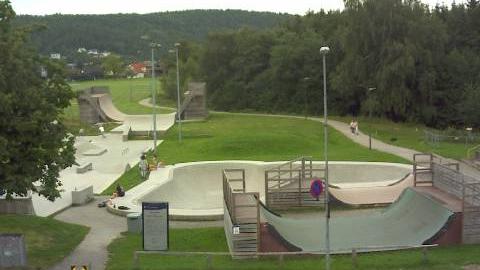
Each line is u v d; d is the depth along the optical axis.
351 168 39.56
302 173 33.12
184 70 109.00
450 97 70.31
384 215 24.73
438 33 68.56
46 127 19.52
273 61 92.69
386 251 20.45
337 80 72.00
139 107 98.62
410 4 67.56
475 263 18.75
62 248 21.72
